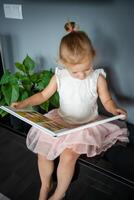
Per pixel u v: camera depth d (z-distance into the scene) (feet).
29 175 4.78
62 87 3.93
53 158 3.61
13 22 5.25
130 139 4.08
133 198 3.60
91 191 4.02
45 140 3.80
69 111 3.96
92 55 3.49
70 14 4.34
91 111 4.00
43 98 4.20
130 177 3.50
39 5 4.66
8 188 4.64
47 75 4.62
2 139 5.02
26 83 4.69
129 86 4.31
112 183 3.68
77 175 3.87
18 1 4.91
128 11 3.74
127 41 3.97
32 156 4.74
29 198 4.40
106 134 3.82
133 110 4.47
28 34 5.16
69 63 3.41
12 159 5.03
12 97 4.46
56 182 4.08
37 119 3.48
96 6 3.99
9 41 5.59
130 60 4.09
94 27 4.18
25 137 4.57
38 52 5.24
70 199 4.20
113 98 4.59
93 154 3.60
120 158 3.70
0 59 5.67
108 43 4.17
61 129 3.22
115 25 3.96
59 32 4.68
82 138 3.52
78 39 3.36
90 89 3.84
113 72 4.35
